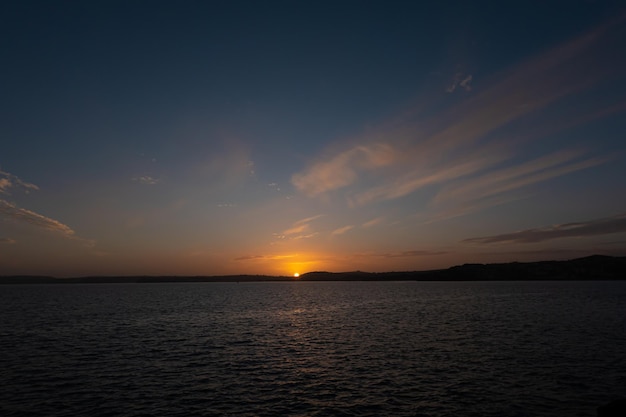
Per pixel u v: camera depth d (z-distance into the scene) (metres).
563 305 88.88
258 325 62.00
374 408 23.25
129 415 22.39
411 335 49.44
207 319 70.81
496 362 33.94
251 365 34.28
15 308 95.31
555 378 28.84
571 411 22.36
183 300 129.00
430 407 23.23
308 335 50.97
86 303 114.12
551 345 41.28
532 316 68.25
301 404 24.16
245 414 22.53
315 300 126.00
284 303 112.31
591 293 136.00
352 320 67.69
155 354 39.12
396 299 124.00
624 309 78.25
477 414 22.03
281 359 36.62
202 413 22.72
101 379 29.92
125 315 77.81
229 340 47.56
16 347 42.91
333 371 31.91
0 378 30.11
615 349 38.94
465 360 34.88
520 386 27.03
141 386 28.11
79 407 23.70
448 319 66.25
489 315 71.31
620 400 19.78
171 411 23.05
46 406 23.86
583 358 35.12
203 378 30.19
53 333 53.38
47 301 124.88
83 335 51.56
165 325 62.12
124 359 36.81
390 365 33.56
